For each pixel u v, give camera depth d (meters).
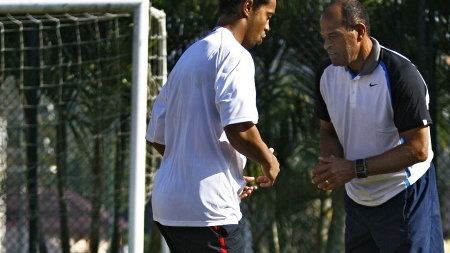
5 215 23.81
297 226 23.62
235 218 13.54
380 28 22.30
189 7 23.06
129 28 22.55
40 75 23.11
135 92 18.89
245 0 13.45
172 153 13.80
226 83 12.96
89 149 23.52
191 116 13.37
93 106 23.25
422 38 21.80
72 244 24.02
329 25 13.90
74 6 18.80
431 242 15.16
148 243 23.31
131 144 18.94
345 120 14.83
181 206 13.35
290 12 22.72
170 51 23.36
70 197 23.83
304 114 23.23
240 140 12.95
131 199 18.89
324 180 14.39
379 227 15.17
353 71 14.46
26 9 18.73
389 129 14.45
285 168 23.48
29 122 23.38
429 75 21.80
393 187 14.83
